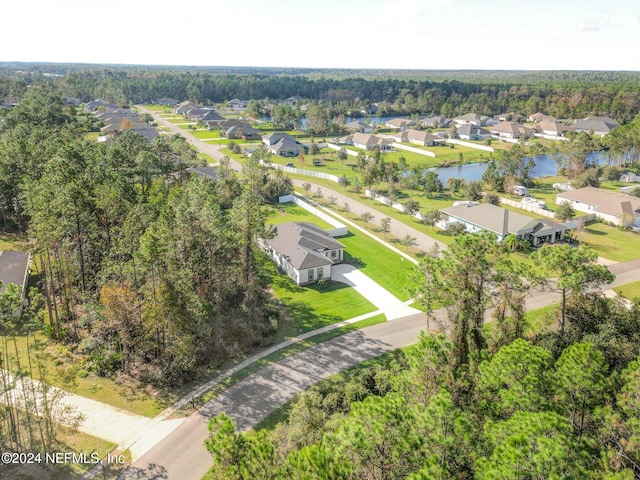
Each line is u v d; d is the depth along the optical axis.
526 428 20.44
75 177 50.53
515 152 108.69
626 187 100.19
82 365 39.53
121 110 179.88
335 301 54.50
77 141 82.19
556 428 20.91
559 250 36.44
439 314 51.09
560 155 127.44
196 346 42.00
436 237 74.88
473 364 30.81
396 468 20.34
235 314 48.12
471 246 33.72
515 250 68.06
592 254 36.00
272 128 178.88
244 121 182.38
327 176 110.94
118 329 40.88
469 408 25.73
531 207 86.62
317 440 28.69
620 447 23.08
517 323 37.22
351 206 90.81
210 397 37.47
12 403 33.94
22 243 62.06
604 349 34.81
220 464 19.81
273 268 63.22
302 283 58.41
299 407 33.34
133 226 46.00
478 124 187.88
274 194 92.75
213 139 154.00
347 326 49.03
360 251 69.00
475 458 21.41
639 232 77.06
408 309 52.72
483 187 103.50
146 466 30.36
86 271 48.19
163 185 69.88
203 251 45.69
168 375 39.47
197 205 48.38
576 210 87.50
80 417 31.86
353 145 152.38
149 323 37.34
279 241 65.19
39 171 63.78
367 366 41.91
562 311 37.75
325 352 44.25
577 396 25.02
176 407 36.19
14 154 63.72
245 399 37.34
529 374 25.27
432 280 35.12
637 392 24.33
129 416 34.91
